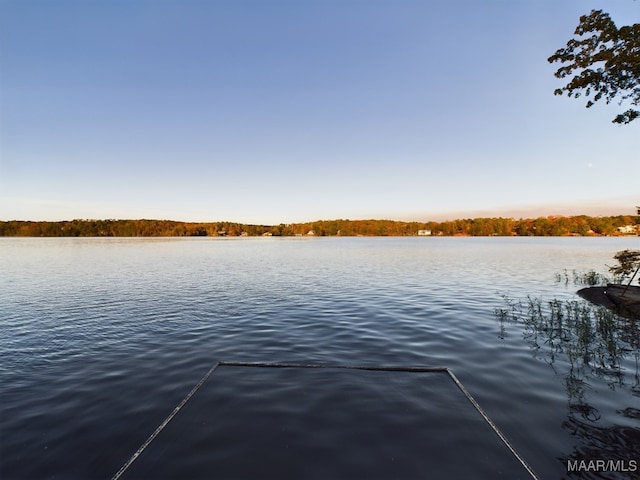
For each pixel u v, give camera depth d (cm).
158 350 959
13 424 572
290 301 1688
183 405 621
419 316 1347
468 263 3759
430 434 524
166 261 4266
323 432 531
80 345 1009
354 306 1557
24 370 813
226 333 1127
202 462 462
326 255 5281
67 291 2053
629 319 1288
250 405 618
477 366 814
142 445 508
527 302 1620
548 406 614
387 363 840
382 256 4956
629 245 7819
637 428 539
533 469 448
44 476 448
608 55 1162
